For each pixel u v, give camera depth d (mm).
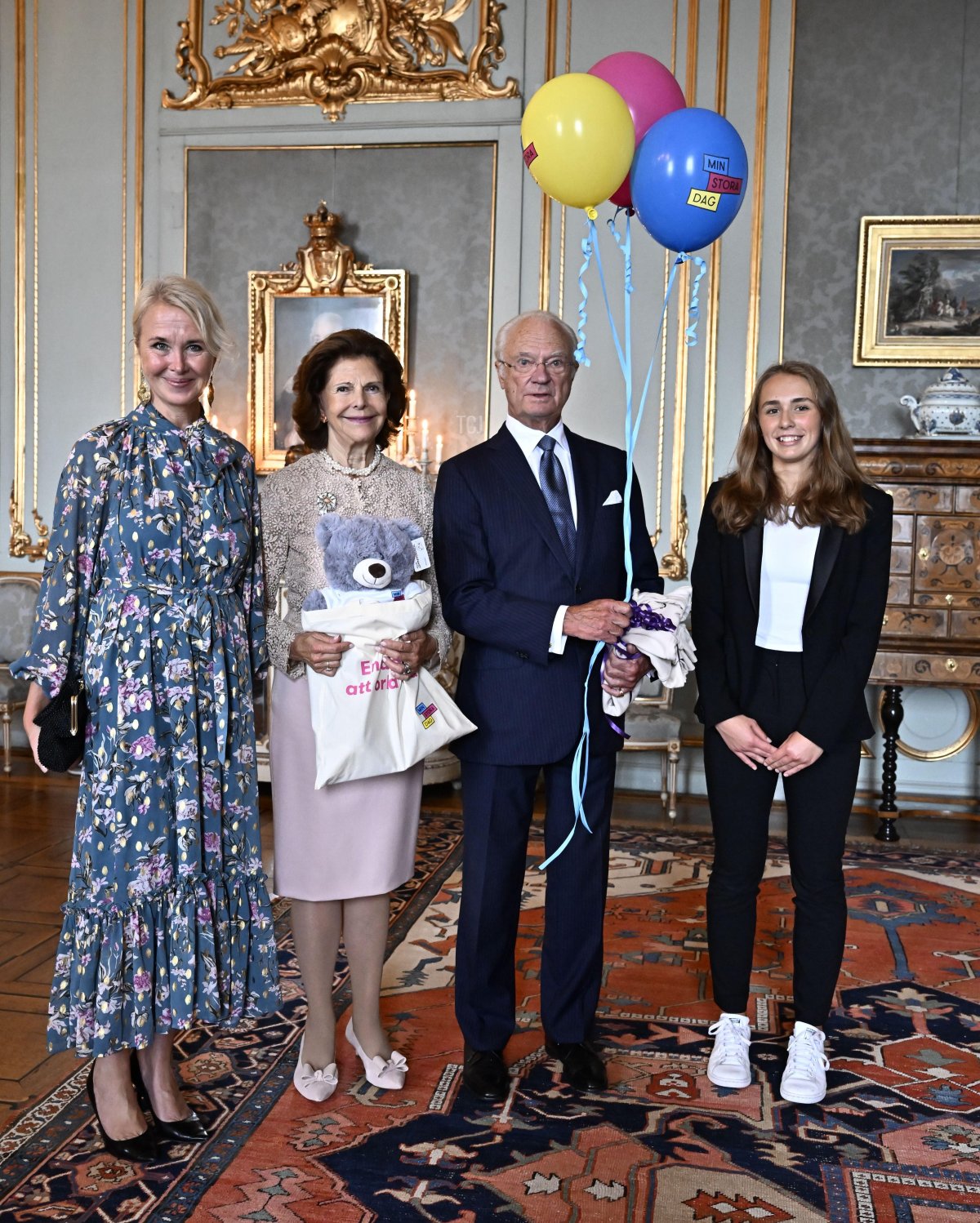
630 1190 2199
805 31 5555
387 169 5938
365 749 2369
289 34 5953
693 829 5117
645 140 2555
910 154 5527
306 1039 2584
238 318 6094
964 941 3682
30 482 6328
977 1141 2416
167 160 6125
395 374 2543
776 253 5621
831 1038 2922
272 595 2568
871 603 2592
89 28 6160
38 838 4719
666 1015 3053
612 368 5785
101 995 2203
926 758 5648
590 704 2580
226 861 2352
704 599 2727
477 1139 2381
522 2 5770
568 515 2596
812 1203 2166
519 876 2633
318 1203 2139
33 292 6289
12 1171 2244
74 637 2223
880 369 5602
